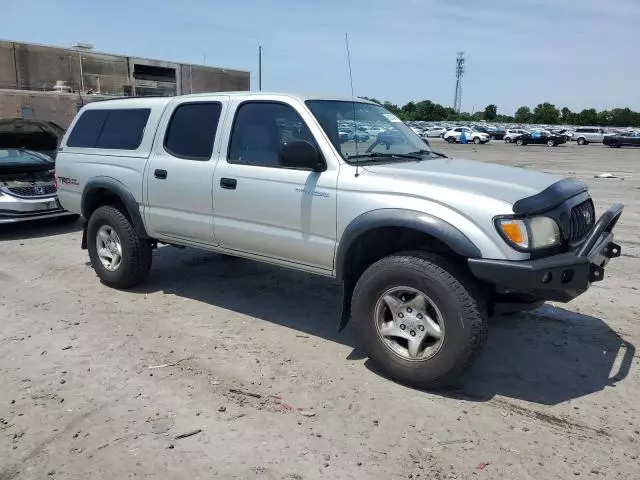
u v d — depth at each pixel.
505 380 4.00
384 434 3.31
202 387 3.86
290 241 4.40
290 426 3.39
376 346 3.95
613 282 6.34
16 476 2.92
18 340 4.64
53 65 27.86
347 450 3.15
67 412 3.53
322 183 4.13
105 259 6.02
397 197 3.78
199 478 2.91
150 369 4.13
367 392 3.80
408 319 3.78
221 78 35.69
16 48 26.47
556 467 3.01
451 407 3.62
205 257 7.27
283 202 4.36
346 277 4.16
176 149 5.20
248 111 4.72
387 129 4.95
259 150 4.60
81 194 6.05
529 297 3.93
